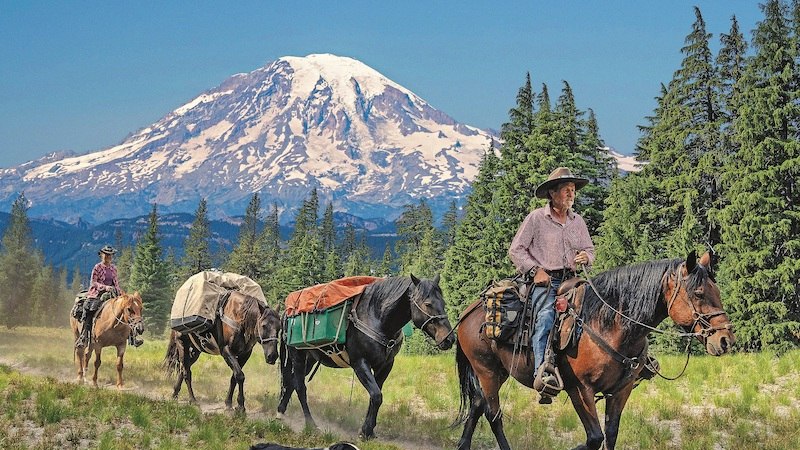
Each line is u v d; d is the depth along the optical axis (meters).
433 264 83.69
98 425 12.16
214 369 23.50
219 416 13.55
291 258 99.38
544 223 10.50
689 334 9.34
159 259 96.00
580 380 9.85
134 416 12.48
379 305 13.91
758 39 34.88
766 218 32.19
